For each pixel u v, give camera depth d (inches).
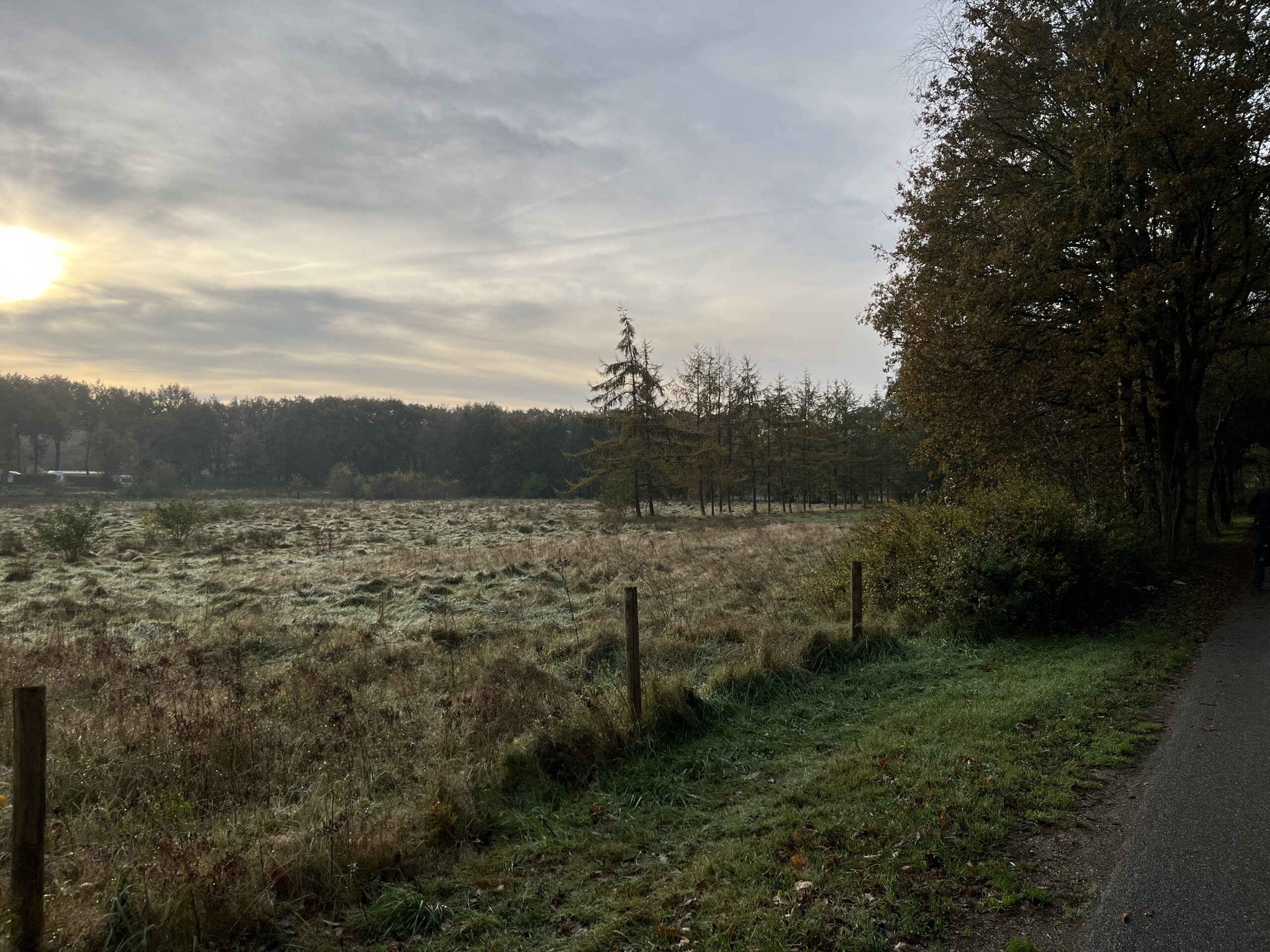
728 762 219.3
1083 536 393.7
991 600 381.1
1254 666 291.6
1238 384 879.1
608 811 191.0
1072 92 546.6
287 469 4554.6
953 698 269.1
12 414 4045.3
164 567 827.4
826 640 332.2
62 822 179.0
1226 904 129.4
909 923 129.9
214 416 4803.2
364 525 1592.0
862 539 513.7
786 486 2079.2
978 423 602.2
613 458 1797.5
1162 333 574.2
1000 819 166.9
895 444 2304.4
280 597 601.9
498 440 4303.6
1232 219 591.2
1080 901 133.5
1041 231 553.0
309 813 186.1
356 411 4746.6
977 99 647.1
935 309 604.1
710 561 756.0
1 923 124.3
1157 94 502.9
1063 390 614.9
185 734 226.7
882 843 160.2
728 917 136.1
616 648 383.9
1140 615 403.9
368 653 380.8
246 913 139.9
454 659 371.6
